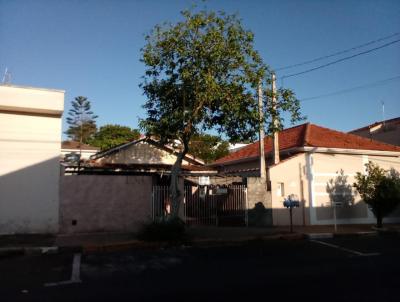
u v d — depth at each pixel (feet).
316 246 47.19
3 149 51.60
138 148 73.00
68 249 42.78
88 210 54.44
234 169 88.12
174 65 49.39
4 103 51.11
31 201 52.21
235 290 26.71
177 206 50.29
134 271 33.40
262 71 50.08
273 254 41.63
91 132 210.79
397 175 79.61
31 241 46.16
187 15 48.91
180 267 34.91
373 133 115.85
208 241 48.24
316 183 70.69
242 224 64.49
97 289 27.40
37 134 53.16
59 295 25.94
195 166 74.79
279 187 67.62
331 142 74.74
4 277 31.30
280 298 24.76
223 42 48.83
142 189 57.62
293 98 53.06
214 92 47.78
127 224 56.08
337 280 29.58
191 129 51.26
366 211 74.95
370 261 37.60
